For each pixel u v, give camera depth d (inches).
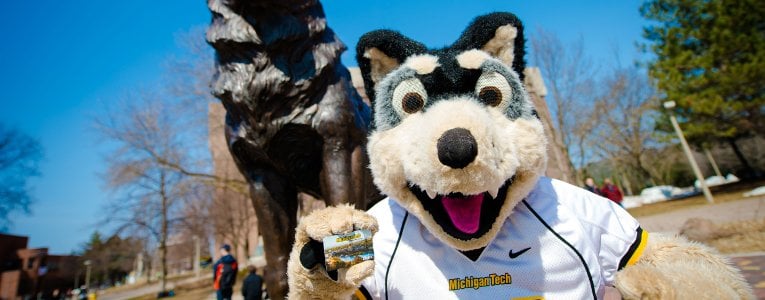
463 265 61.2
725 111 772.6
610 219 64.9
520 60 67.1
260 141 129.3
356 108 138.5
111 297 1235.2
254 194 136.1
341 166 128.0
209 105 703.1
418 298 61.6
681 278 52.9
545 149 59.6
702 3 791.1
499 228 57.3
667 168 1467.8
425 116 55.0
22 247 2063.2
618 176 1568.7
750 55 727.1
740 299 52.7
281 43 126.0
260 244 1152.2
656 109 954.1
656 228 456.4
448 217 56.4
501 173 50.6
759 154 1066.7
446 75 58.4
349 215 52.6
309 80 127.6
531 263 59.6
